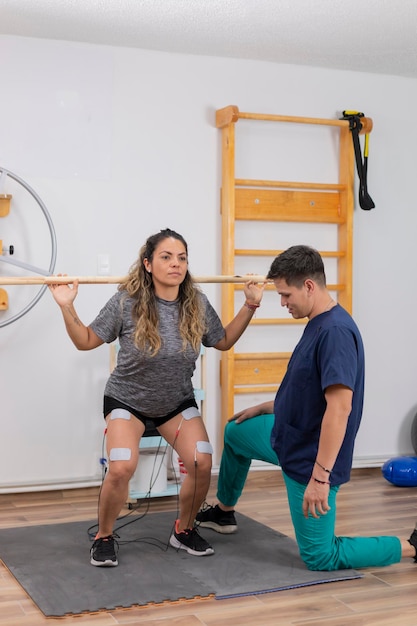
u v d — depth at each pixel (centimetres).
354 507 435
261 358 501
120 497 331
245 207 496
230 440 370
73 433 468
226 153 486
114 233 474
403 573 330
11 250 443
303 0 398
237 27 438
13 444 458
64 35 451
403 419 539
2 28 439
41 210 459
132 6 407
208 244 495
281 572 328
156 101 481
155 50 479
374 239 530
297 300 318
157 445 438
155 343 330
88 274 470
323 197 516
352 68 516
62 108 461
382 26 436
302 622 281
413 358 541
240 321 364
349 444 318
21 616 288
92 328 341
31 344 459
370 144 528
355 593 308
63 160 462
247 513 424
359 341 316
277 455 329
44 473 463
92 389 471
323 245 521
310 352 312
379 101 529
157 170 482
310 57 493
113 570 331
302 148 513
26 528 392
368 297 530
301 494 322
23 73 453
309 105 514
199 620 283
